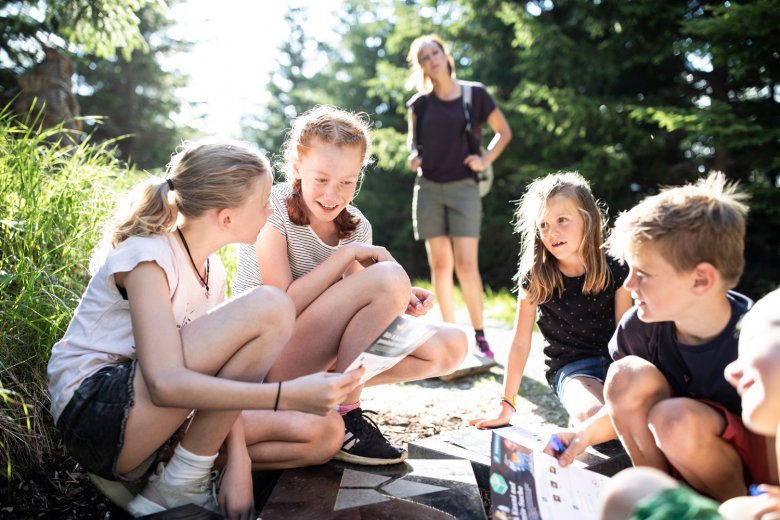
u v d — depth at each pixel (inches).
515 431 93.4
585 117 426.3
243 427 73.6
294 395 64.3
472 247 167.5
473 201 169.5
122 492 72.6
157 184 72.4
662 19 409.4
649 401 70.2
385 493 73.0
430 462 82.1
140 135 633.6
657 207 67.3
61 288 98.8
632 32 426.6
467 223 168.4
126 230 71.7
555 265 99.9
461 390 130.4
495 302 273.1
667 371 73.9
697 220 65.0
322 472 79.0
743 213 67.5
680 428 64.6
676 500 44.3
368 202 642.2
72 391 68.1
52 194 113.6
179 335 66.8
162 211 71.5
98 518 73.8
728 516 55.3
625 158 421.1
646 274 67.5
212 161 71.7
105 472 67.8
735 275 67.0
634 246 67.6
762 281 397.7
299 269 93.7
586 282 97.2
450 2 549.3
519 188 514.9
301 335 85.2
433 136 171.2
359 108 719.7
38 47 258.5
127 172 152.4
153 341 65.1
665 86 452.8
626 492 49.6
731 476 67.0
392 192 657.0
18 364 87.6
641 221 67.2
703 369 70.2
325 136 84.6
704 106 389.4
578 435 76.9
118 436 65.3
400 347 70.6
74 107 224.7
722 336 68.8
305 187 87.8
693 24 347.9
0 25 246.8
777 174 397.7
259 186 73.4
